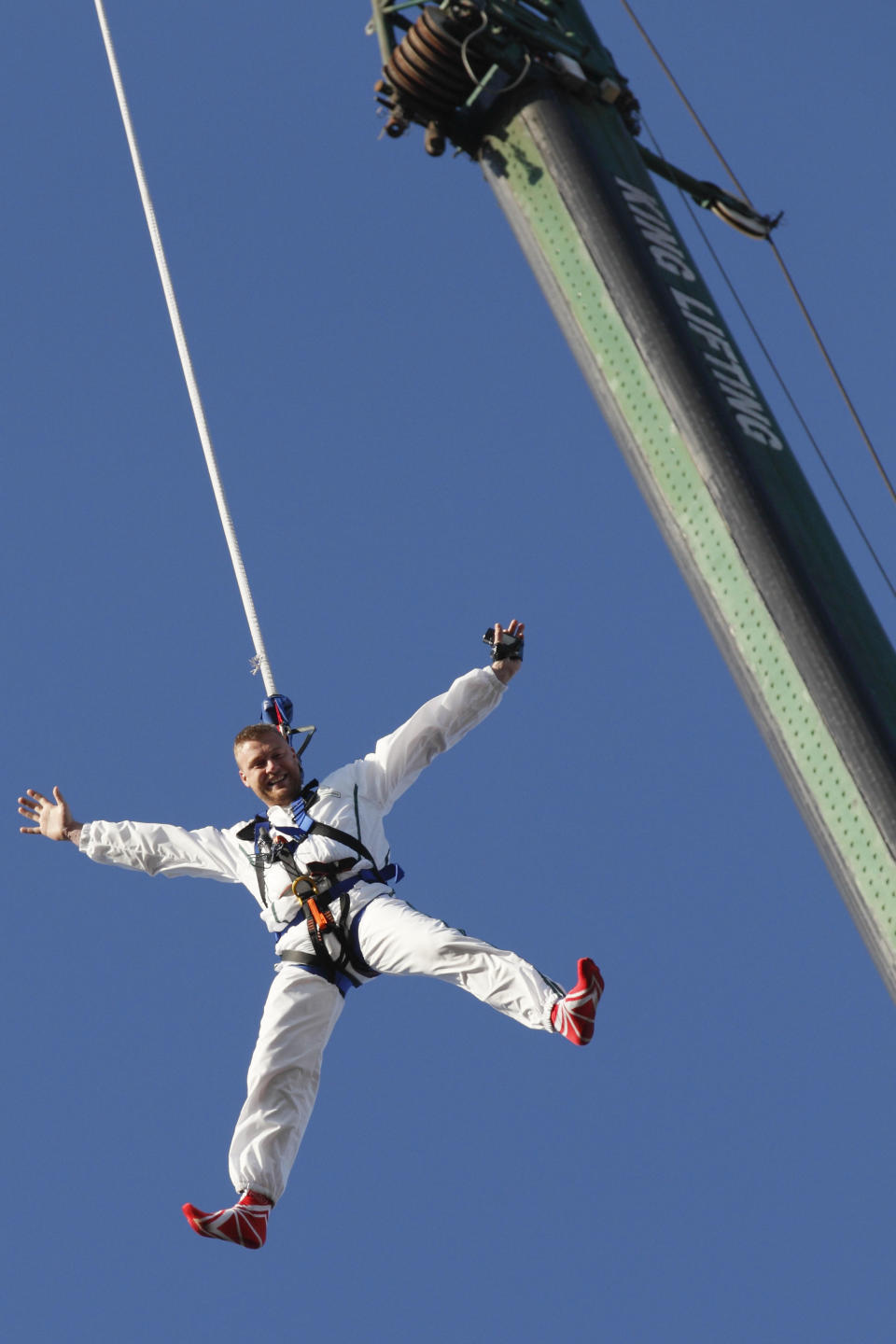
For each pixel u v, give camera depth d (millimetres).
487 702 26641
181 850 26469
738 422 20312
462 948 23531
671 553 20109
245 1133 23484
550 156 22156
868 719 18500
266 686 26891
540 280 21844
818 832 18516
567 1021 22422
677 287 21375
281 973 24625
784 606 19109
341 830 25141
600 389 20938
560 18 23641
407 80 23062
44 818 27516
